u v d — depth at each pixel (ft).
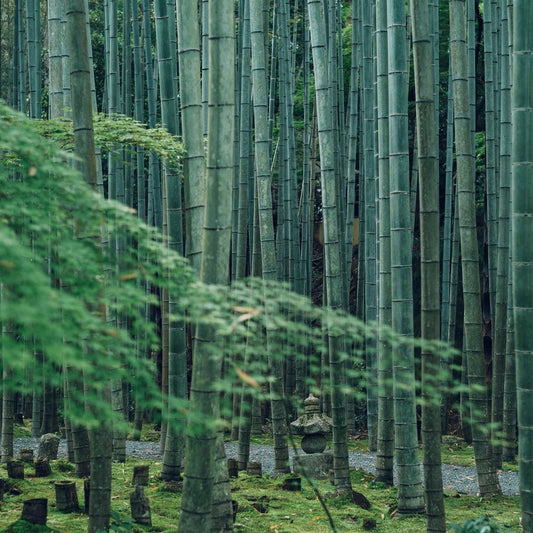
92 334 9.80
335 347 23.34
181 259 10.38
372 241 36.32
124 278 9.81
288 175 42.47
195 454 13.14
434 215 17.42
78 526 18.04
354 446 42.19
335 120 42.80
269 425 48.06
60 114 24.22
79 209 10.08
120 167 39.96
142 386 9.95
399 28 20.16
